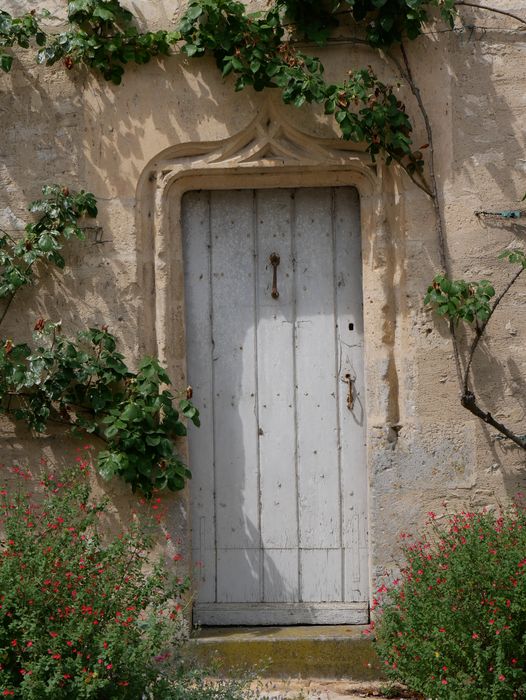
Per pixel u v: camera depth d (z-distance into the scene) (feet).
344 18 17.88
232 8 17.38
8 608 14.67
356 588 18.57
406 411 17.98
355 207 18.61
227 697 15.47
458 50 17.83
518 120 17.83
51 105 18.15
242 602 18.63
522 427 17.89
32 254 17.75
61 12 18.20
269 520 18.62
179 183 18.28
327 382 18.60
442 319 17.90
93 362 17.74
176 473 17.65
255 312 18.62
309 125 17.88
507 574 15.26
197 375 18.67
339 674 17.75
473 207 17.85
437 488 17.94
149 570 18.03
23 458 18.19
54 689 13.97
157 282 18.19
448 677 15.21
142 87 18.02
